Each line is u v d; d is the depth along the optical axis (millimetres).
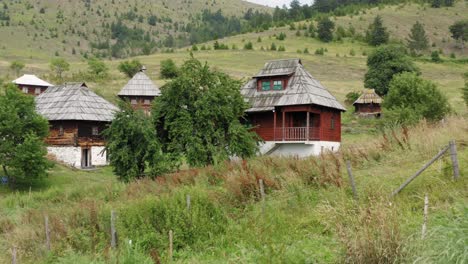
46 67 107188
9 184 32938
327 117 31578
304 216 12383
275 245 10648
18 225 19062
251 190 15227
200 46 150000
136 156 25875
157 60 114500
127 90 58688
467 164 12594
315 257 9117
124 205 16266
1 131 32156
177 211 13547
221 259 10867
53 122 42344
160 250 12492
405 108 38438
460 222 6441
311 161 16359
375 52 79312
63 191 27062
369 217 8055
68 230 15242
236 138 24719
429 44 160875
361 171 14820
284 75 30562
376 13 186875
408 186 12328
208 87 25844
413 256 6855
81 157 42094
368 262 7359
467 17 183875
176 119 25000
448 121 18453
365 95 60031
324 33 147250
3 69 102562
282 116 30688
